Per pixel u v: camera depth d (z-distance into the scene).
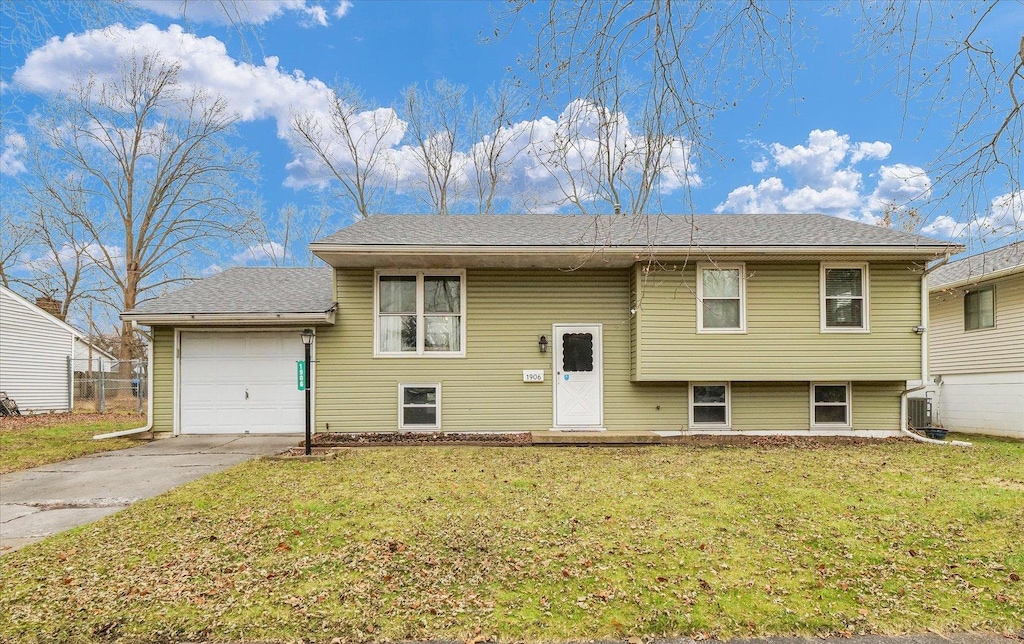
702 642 3.36
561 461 8.60
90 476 7.67
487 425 11.25
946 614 3.66
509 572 4.28
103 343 30.97
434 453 9.38
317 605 3.76
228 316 10.77
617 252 10.11
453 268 11.36
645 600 3.83
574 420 11.30
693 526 5.33
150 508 5.93
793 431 11.32
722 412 11.40
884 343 10.83
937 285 14.87
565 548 4.75
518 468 8.04
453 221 13.11
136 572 4.25
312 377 11.21
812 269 10.88
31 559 4.51
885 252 10.30
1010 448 10.24
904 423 11.37
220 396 11.27
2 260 25.95
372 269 11.29
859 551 4.71
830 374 10.77
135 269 26.97
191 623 3.51
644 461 8.61
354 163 26.56
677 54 3.82
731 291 10.88
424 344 11.34
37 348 19.69
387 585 4.07
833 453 9.38
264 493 6.54
